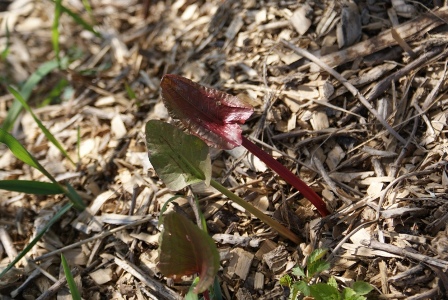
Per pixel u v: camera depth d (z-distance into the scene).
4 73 0.61
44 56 0.61
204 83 0.49
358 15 0.46
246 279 0.38
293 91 0.44
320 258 0.36
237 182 0.42
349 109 0.43
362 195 0.40
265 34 0.48
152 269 0.40
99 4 0.64
